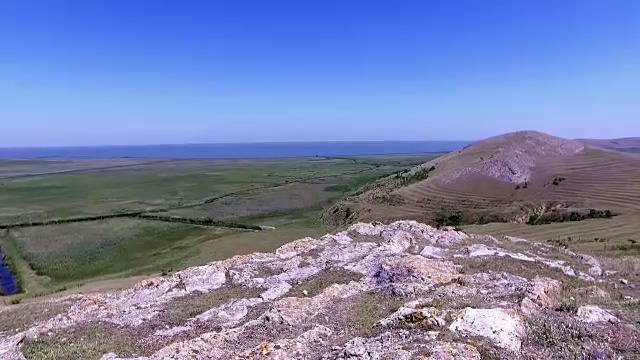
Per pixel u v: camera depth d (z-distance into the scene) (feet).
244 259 114.32
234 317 71.97
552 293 66.49
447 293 67.21
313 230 254.27
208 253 205.57
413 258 88.12
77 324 75.05
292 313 63.57
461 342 44.52
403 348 43.88
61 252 218.59
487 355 42.47
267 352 47.98
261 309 75.05
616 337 47.44
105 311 83.10
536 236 189.57
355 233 138.92
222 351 52.16
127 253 217.56
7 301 143.95
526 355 43.37
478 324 48.57
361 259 104.94
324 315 64.03
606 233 182.39
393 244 114.32
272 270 105.40
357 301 69.92
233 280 99.30
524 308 56.18
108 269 193.57
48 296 143.33
